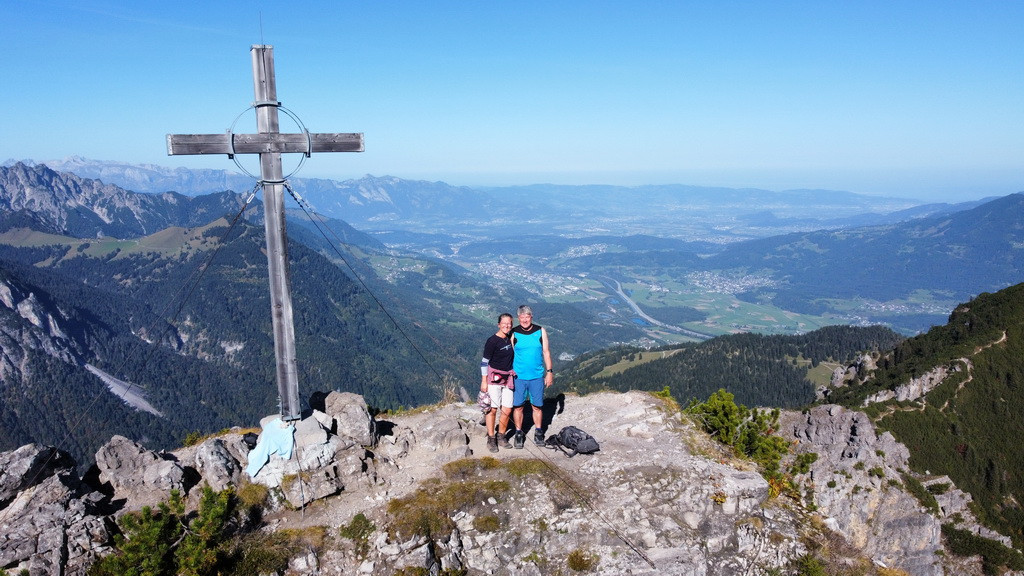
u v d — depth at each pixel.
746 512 13.95
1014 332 115.19
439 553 11.95
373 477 13.54
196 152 12.75
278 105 13.27
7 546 10.21
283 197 13.47
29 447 11.53
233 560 11.09
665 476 14.16
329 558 11.44
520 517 12.83
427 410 18.25
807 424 51.56
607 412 17.91
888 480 27.48
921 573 26.23
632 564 12.20
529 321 15.09
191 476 13.05
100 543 10.76
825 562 13.70
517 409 15.27
